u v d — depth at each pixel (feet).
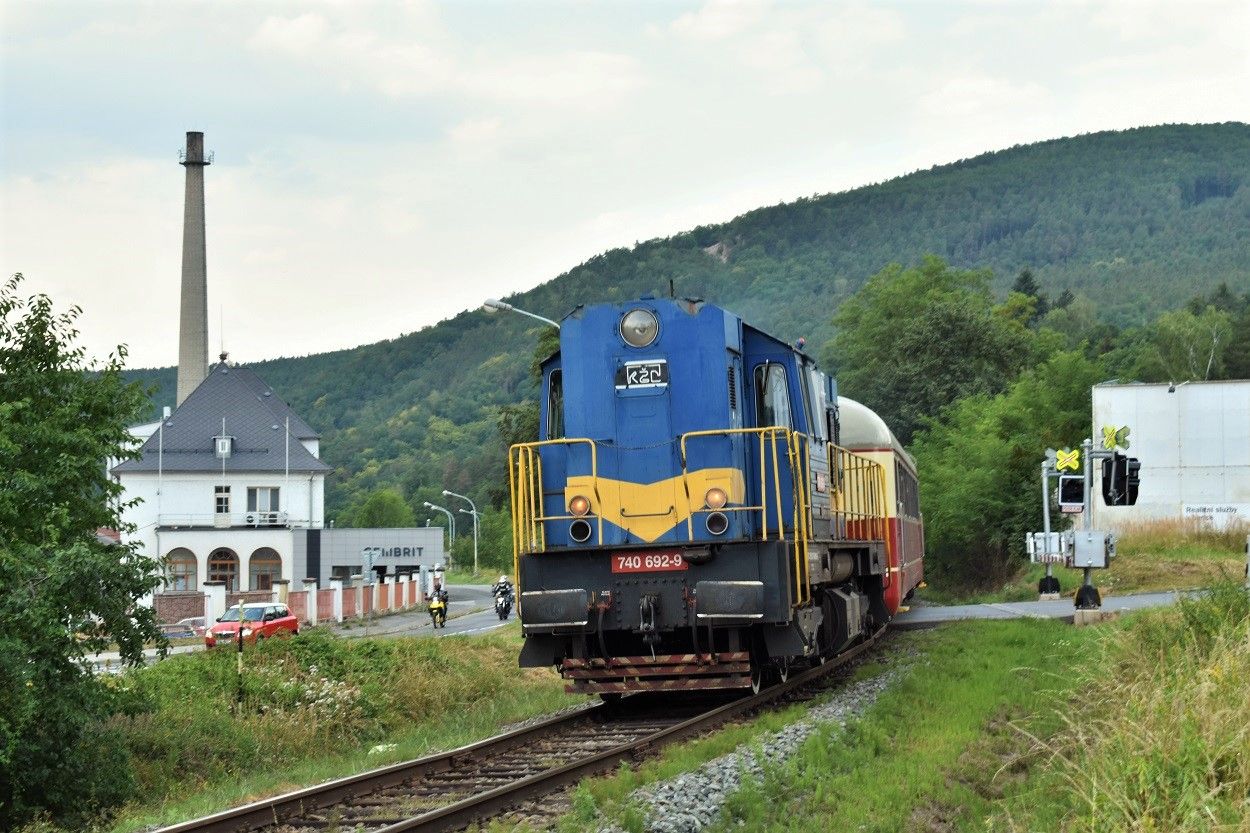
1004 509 163.73
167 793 52.13
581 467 51.60
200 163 323.37
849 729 42.52
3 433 61.00
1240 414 142.31
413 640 85.46
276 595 165.78
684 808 32.50
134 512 269.85
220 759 57.16
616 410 51.55
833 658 65.41
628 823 30.42
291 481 277.85
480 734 52.85
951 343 264.31
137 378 71.61
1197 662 37.27
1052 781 33.19
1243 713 29.19
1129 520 145.18
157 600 188.55
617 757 39.65
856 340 321.73
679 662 49.85
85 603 53.78
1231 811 25.04
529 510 51.80
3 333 69.67
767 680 55.93
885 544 77.46
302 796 34.94
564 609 49.19
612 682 50.88
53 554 52.75
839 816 30.83
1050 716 42.83
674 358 51.44
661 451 50.75
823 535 56.39
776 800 33.32
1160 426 144.56
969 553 171.22
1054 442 167.32
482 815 32.30
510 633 117.50
